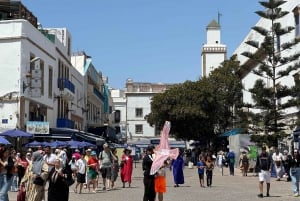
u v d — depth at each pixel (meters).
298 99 36.50
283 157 30.41
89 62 62.47
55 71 41.22
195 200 18.88
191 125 59.38
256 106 37.94
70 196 20.56
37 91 33.69
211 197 20.09
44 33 40.72
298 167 20.64
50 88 39.50
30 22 36.72
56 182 12.32
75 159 22.89
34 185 13.77
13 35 32.44
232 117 57.16
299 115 37.53
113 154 26.09
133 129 91.94
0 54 32.50
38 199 13.77
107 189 24.12
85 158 23.03
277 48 41.94
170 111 59.50
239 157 43.06
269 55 37.34
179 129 60.66
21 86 32.16
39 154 14.02
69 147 33.69
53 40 41.25
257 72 38.53
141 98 92.56
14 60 32.34
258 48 38.44
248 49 54.91
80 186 22.02
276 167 30.27
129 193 21.98
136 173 41.78
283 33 37.00
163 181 15.60
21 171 21.25
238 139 43.22
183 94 59.62
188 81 61.38
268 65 39.03
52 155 13.98
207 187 25.73
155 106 61.28
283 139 38.19
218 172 41.25
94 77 68.50
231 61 61.34
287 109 40.94
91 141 41.09
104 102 78.62
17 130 28.70
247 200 18.89
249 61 53.22
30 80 33.53
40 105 36.12
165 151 14.91
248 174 38.00
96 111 70.00
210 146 60.91
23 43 32.44
